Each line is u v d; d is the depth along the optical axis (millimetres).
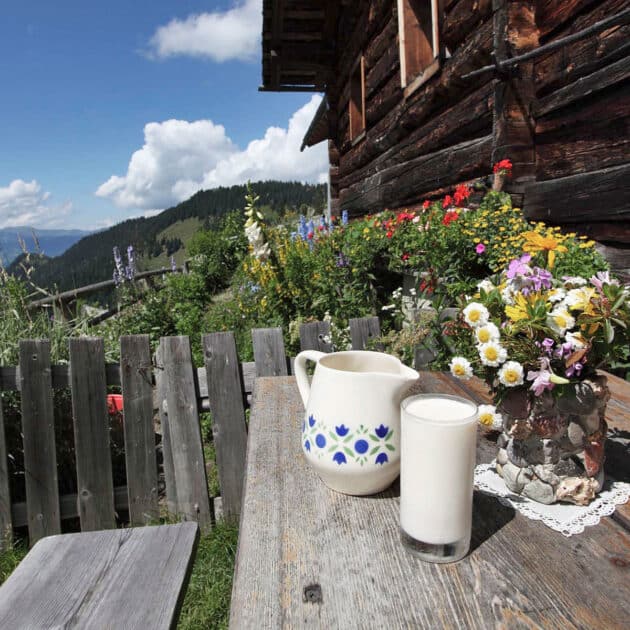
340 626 646
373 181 6555
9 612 858
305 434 1010
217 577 2162
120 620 842
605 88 2566
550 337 887
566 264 2471
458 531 765
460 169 4055
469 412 794
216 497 2635
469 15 3842
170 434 2537
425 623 651
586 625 647
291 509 932
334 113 9047
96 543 1046
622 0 2416
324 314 4871
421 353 2652
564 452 917
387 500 959
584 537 838
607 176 2541
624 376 2461
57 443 3023
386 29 5699
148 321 6730
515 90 3146
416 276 4008
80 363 2490
